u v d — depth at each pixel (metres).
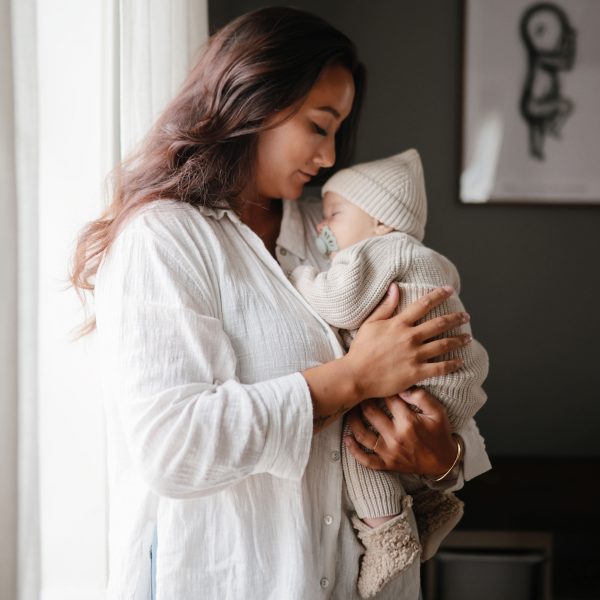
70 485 1.25
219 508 0.97
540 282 2.57
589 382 2.58
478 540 2.14
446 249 2.56
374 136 2.54
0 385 0.83
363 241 1.16
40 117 1.18
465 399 1.11
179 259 0.96
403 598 1.11
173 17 1.49
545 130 2.52
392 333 1.02
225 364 0.95
